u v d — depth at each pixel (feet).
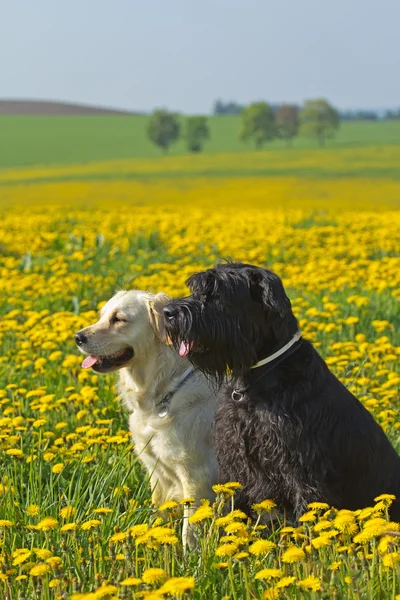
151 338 16.57
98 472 15.53
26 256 47.42
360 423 14.40
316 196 131.13
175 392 16.30
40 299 36.01
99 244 53.78
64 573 11.35
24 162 304.09
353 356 24.09
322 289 37.14
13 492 14.70
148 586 10.82
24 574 11.70
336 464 13.89
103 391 21.31
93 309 34.45
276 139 501.56
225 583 11.41
